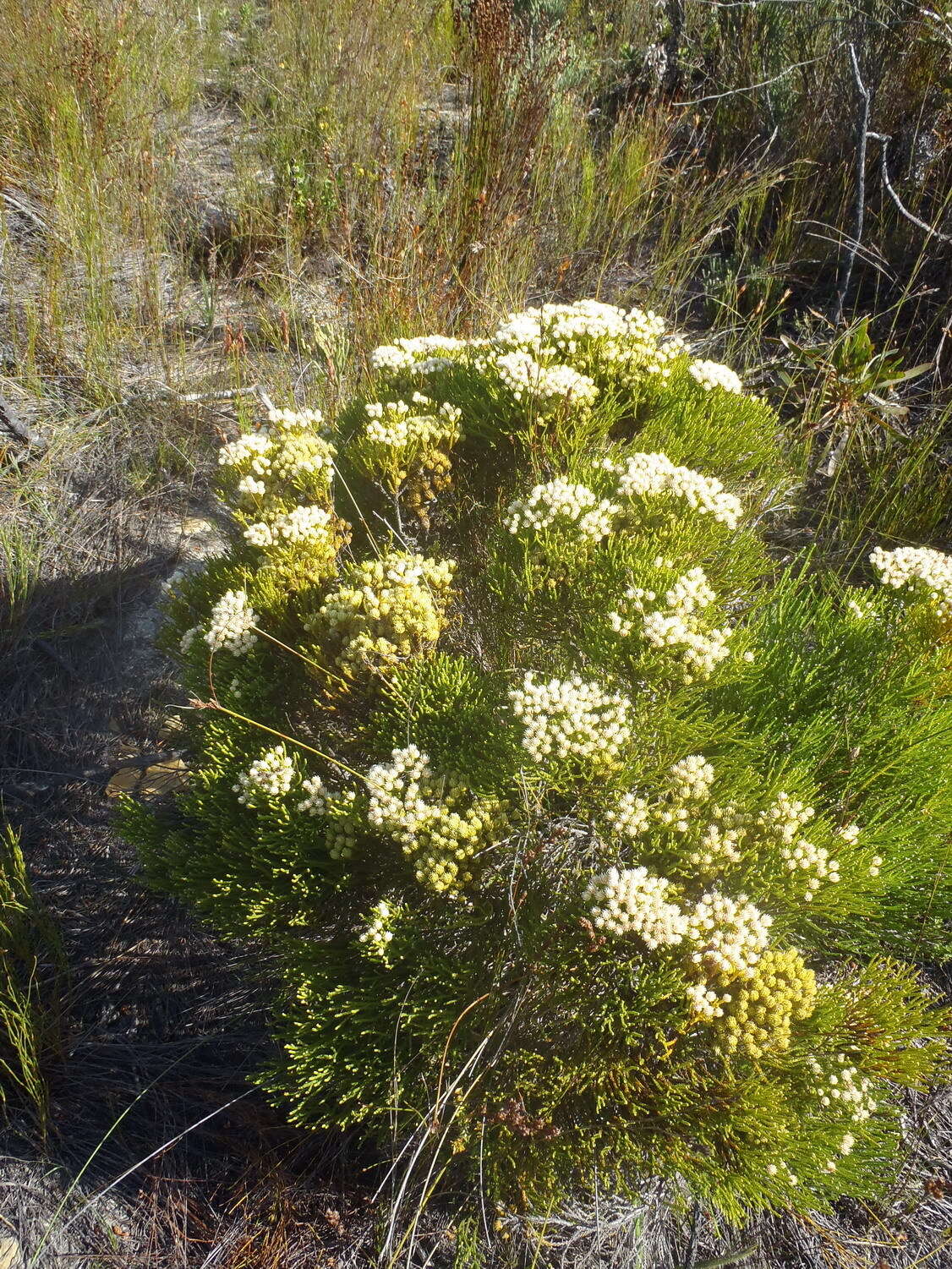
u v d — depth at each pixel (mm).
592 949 562
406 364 934
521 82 1460
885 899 640
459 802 618
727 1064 542
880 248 1354
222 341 1404
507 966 604
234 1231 627
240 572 768
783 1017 537
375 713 678
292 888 631
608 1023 548
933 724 671
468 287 1341
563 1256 609
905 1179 644
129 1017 739
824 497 1119
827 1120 551
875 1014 571
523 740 597
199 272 1537
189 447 1229
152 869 687
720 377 873
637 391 875
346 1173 647
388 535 846
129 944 784
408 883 637
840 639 739
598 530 689
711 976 556
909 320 1305
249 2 2244
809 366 1186
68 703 972
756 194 1429
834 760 673
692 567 705
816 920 648
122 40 1803
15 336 1314
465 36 1836
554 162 1520
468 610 799
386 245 1354
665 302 1397
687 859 587
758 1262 616
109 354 1322
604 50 1853
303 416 863
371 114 1674
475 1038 586
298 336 1393
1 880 748
